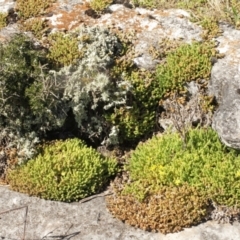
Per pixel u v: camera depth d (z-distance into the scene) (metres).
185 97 1.20
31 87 1.12
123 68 1.20
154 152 1.10
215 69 1.19
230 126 1.08
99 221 1.03
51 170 1.07
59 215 1.04
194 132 1.12
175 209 1.01
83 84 1.15
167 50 1.24
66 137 1.19
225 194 1.02
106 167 1.12
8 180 1.10
